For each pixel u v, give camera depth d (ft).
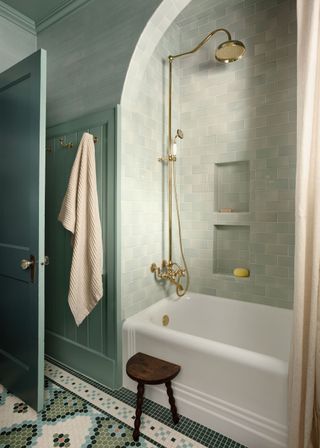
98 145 5.57
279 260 6.25
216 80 6.93
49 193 6.59
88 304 5.34
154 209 6.56
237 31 6.59
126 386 5.48
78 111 5.95
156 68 6.49
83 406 4.92
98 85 5.56
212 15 6.89
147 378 4.26
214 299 6.91
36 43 6.70
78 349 6.04
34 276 4.60
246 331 6.42
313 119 3.61
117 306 5.41
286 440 3.80
